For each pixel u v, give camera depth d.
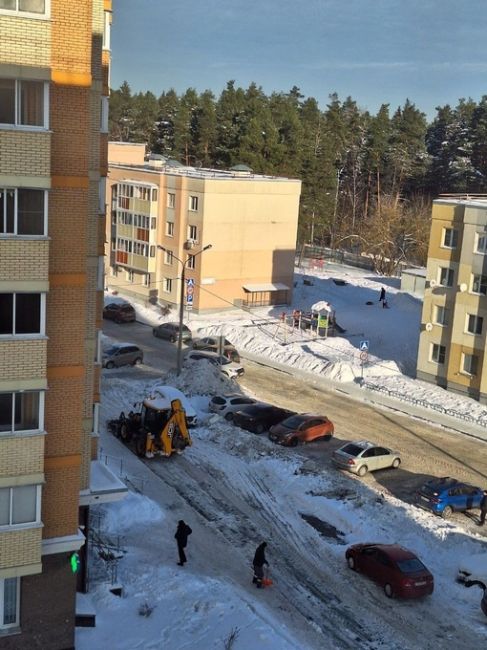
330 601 25.88
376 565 27.00
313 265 100.38
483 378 49.16
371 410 48.12
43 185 18.39
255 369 56.62
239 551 28.92
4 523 19.84
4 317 18.75
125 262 78.12
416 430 44.75
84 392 22.97
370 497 33.78
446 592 27.03
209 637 22.48
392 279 92.06
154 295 76.12
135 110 139.38
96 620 23.06
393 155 124.00
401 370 56.59
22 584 20.62
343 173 131.88
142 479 34.91
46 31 18.25
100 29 21.25
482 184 116.12
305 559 28.72
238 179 71.81
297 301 79.25
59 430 20.55
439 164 123.25
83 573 24.52
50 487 20.70
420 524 31.55
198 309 72.25
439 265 51.84
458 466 39.41
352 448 37.94
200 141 117.62
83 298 20.12
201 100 129.75
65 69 18.83
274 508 33.03
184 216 72.38
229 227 72.31
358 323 70.12
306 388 52.38
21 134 18.03
